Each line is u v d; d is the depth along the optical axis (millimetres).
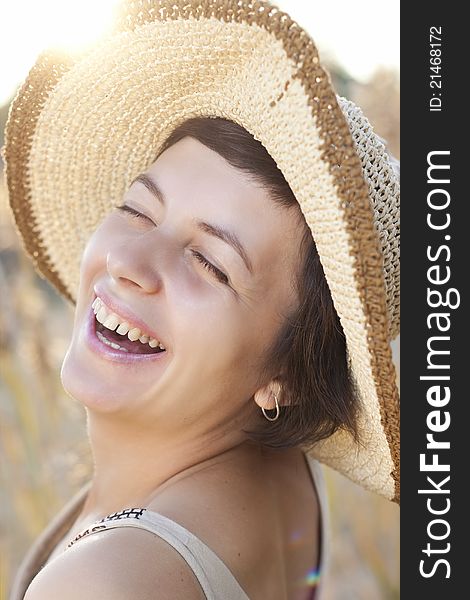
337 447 1650
